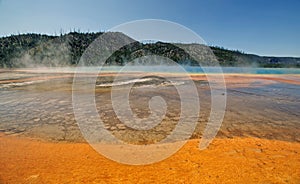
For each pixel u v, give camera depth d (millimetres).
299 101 8914
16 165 3281
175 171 3086
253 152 3754
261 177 2920
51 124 5699
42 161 3430
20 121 5953
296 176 2951
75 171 3092
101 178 2900
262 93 10891
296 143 4301
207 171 3080
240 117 6441
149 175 2980
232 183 2777
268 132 5094
